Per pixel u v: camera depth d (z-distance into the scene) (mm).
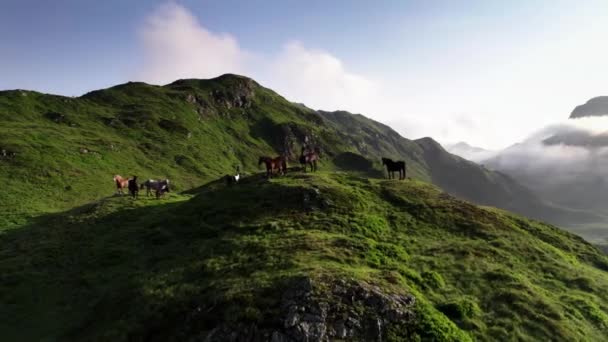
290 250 26500
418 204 39188
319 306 18953
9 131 83000
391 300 20219
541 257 32906
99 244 34312
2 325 24375
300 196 36844
